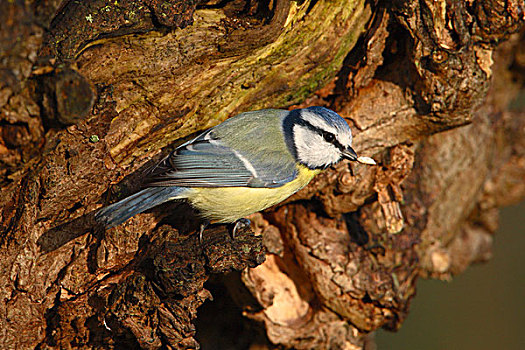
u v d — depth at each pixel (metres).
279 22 6.90
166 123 7.07
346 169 8.23
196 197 6.96
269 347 9.81
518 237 16.98
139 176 7.15
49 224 6.44
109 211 6.23
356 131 8.27
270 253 9.17
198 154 6.80
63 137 6.05
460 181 10.90
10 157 5.22
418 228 9.63
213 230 7.30
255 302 9.12
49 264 6.50
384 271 9.05
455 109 7.83
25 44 4.74
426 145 9.98
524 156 12.63
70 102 4.99
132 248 6.95
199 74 6.92
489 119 11.68
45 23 4.87
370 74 8.13
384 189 8.55
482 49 7.58
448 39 7.28
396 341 14.60
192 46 6.61
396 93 8.07
